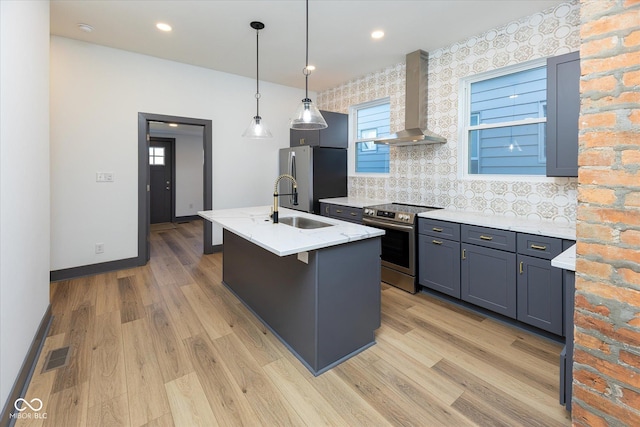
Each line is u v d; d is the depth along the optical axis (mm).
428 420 1567
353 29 3086
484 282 2672
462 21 2918
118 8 2752
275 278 2359
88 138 3557
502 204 3053
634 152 1091
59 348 2152
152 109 3959
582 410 1271
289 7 2715
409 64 3662
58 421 1529
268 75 4594
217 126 4500
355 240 2062
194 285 3400
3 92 1541
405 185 4016
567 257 1563
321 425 1536
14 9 1698
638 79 1070
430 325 2555
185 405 1651
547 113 2383
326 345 1967
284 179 4988
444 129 3516
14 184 1688
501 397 1728
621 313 1147
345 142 4859
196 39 3377
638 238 1097
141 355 2088
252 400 1695
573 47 2551
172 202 7809
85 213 3594
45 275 2375
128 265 3943
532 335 2396
